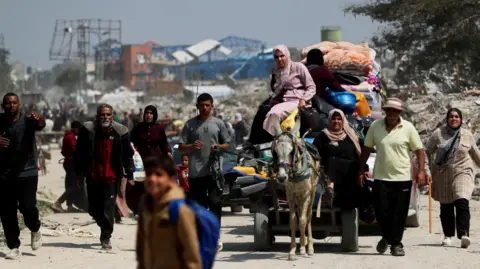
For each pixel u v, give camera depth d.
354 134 25.38
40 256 24.64
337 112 25.09
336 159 24.86
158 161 12.98
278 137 23.22
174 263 12.97
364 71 34.16
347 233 25.31
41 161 68.00
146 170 13.02
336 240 29.58
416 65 83.62
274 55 28.53
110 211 25.89
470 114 50.69
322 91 29.67
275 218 26.53
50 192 49.44
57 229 31.50
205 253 13.09
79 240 28.83
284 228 26.12
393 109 24.22
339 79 33.53
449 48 79.75
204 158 25.27
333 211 25.38
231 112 118.44
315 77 29.53
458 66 82.69
